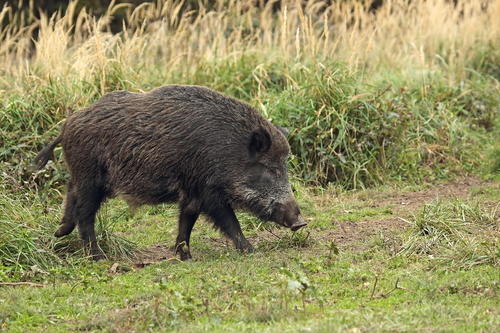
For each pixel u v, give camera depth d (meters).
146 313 13.33
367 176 25.11
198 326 12.70
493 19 37.12
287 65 28.45
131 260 18.47
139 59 29.12
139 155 17.48
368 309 13.50
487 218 18.88
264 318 13.08
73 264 17.47
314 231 20.19
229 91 28.52
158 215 22.50
